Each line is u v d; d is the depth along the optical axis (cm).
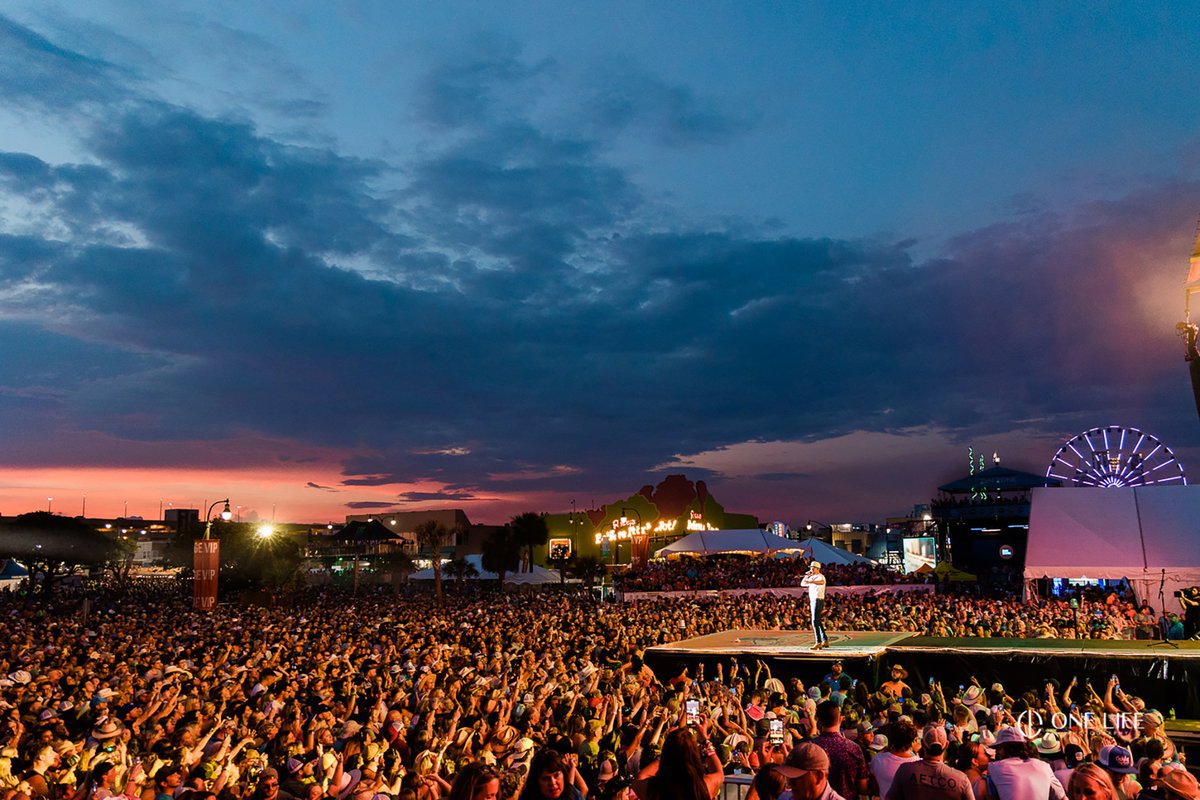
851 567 5616
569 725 1054
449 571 8519
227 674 1734
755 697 1362
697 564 6350
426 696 1328
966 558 7762
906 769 632
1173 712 1633
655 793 486
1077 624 2469
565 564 8181
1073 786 609
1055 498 3481
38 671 1883
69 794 921
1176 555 3150
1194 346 2091
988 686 1786
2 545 7631
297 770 938
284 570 6988
